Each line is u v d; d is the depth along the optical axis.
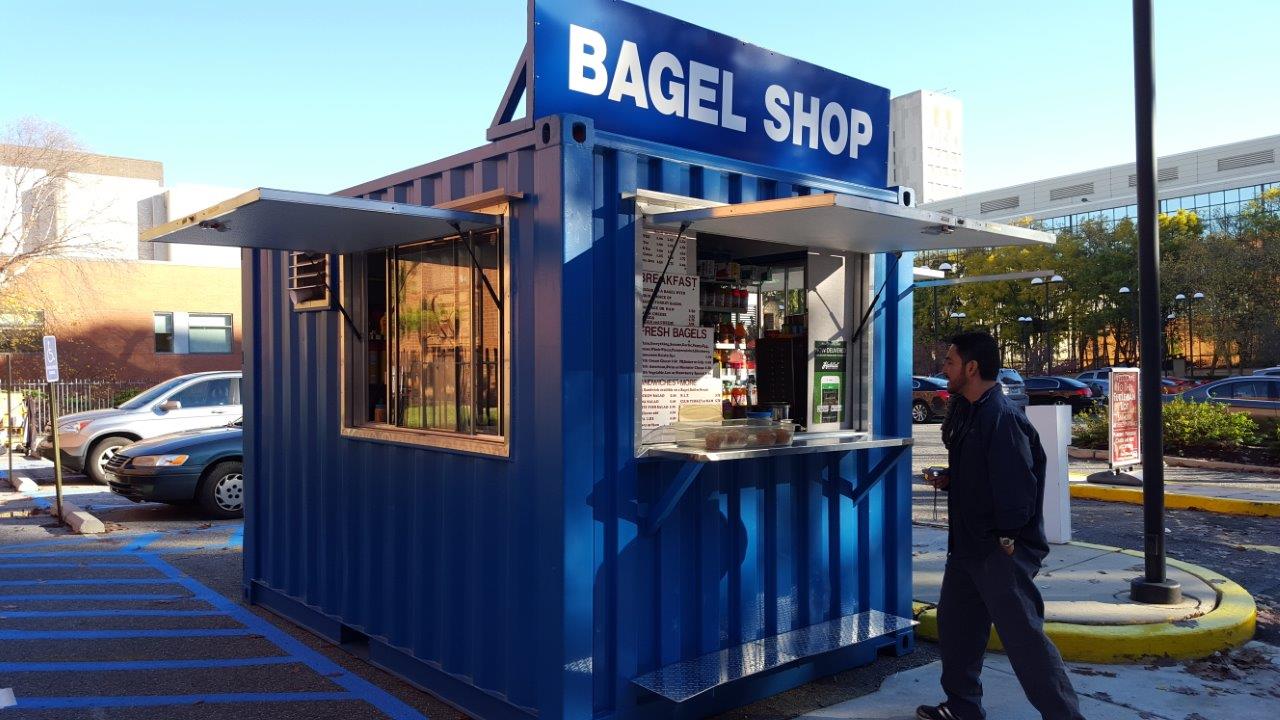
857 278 5.07
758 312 5.24
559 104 4.07
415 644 4.74
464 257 4.47
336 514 5.50
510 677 4.01
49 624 6.02
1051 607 5.67
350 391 5.34
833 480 4.96
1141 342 5.87
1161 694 4.56
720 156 4.62
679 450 3.93
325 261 5.48
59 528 9.76
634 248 4.00
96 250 33.50
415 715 4.42
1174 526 9.34
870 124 5.59
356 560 5.30
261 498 6.46
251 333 6.45
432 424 4.74
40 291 32.50
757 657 4.27
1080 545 7.69
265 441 6.39
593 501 3.84
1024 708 4.38
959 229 4.05
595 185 3.89
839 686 4.73
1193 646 5.14
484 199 4.09
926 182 115.56
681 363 4.27
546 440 3.81
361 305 5.34
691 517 4.28
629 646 3.97
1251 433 14.51
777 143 5.02
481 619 4.21
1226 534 8.91
